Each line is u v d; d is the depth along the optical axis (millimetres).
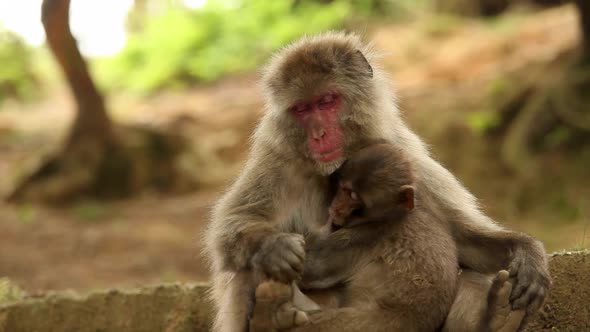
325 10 28672
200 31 31484
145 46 32406
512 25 26328
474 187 18734
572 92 19047
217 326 6586
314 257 6082
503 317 5777
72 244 17719
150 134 22297
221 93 28750
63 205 21031
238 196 6430
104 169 21547
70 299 8656
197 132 24344
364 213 5977
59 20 20344
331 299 6020
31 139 26656
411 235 5910
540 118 19000
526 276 6000
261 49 30250
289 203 6465
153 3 36531
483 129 19578
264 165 6484
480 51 24906
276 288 5594
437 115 20547
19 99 32094
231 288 6156
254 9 30734
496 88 20391
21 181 21453
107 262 16688
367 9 29438
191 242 17641
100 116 21828
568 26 24188
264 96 6891
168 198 21453
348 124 6484
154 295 8492
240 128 24219
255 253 5820
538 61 20734
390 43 27328
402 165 5988
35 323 8633
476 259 6461
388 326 5773
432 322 5840
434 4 29906
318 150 6355
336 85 6469
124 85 31859
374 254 5922
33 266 16422
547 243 14914
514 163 18625
